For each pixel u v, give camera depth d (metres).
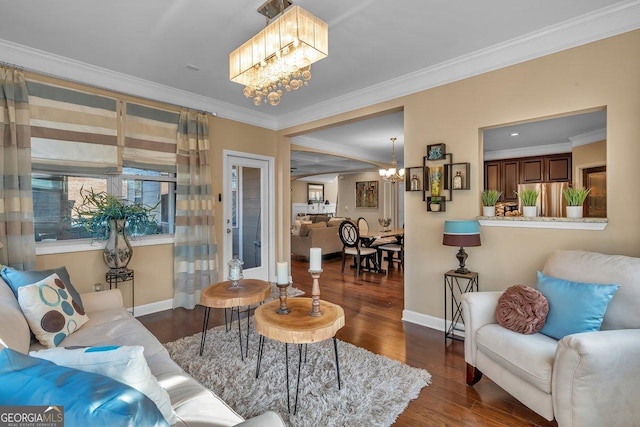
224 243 4.33
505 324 1.97
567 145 5.99
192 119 3.87
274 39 2.03
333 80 3.47
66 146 2.97
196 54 2.87
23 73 2.75
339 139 6.25
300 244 7.30
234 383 2.10
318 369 2.29
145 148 3.50
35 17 2.29
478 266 2.95
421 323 3.29
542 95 2.57
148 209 3.50
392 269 6.10
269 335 1.83
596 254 2.07
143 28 2.45
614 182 2.28
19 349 1.52
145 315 3.54
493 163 7.01
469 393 2.08
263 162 4.86
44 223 2.96
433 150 3.16
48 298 1.86
